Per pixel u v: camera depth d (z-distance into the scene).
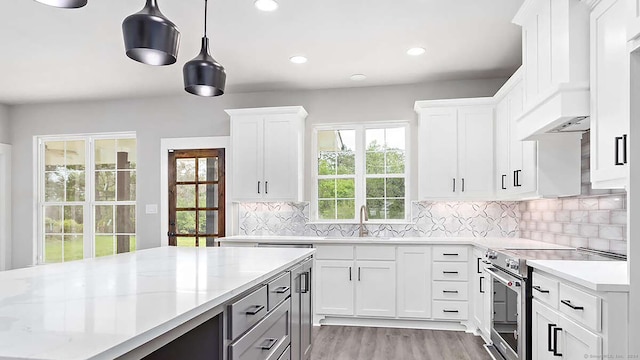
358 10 3.12
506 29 3.46
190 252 2.93
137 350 1.13
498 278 3.18
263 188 4.89
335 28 3.43
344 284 4.47
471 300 4.25
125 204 5.73
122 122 5.65
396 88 5.05
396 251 4.40
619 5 2.01
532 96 2.95
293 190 4.84
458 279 4.28
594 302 1.88
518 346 2.81
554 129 2.83
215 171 5.39
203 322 1.55
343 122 5.16
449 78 4.81
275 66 4.36
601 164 2.18
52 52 3.90
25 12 3.09
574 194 3.31
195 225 5.41
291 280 2.57
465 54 4.04
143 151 5.58
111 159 5.82
